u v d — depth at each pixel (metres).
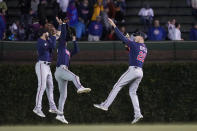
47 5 68.44
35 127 45.09
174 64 51.56
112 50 53.03
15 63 52.50
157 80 51.41
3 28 58.59
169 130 41.06
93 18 62.56
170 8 70.38
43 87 41.78
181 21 68.50
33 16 60.47
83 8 63.31
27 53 52.62
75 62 52.84
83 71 51.44
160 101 51.22
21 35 60.47
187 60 53.22
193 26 62.50
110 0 63.97
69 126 46.59
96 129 42.16
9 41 52.59
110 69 51.44
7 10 66.19
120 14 63.47
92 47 53.03
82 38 62.69
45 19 59.88
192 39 60.00
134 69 41.78
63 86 42.97
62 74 41.56
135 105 43.06
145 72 51.44
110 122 50.88
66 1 62.69
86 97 51.06
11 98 51.12
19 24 62.28
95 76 51.38
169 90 51.41
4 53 52.66
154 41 53.12
